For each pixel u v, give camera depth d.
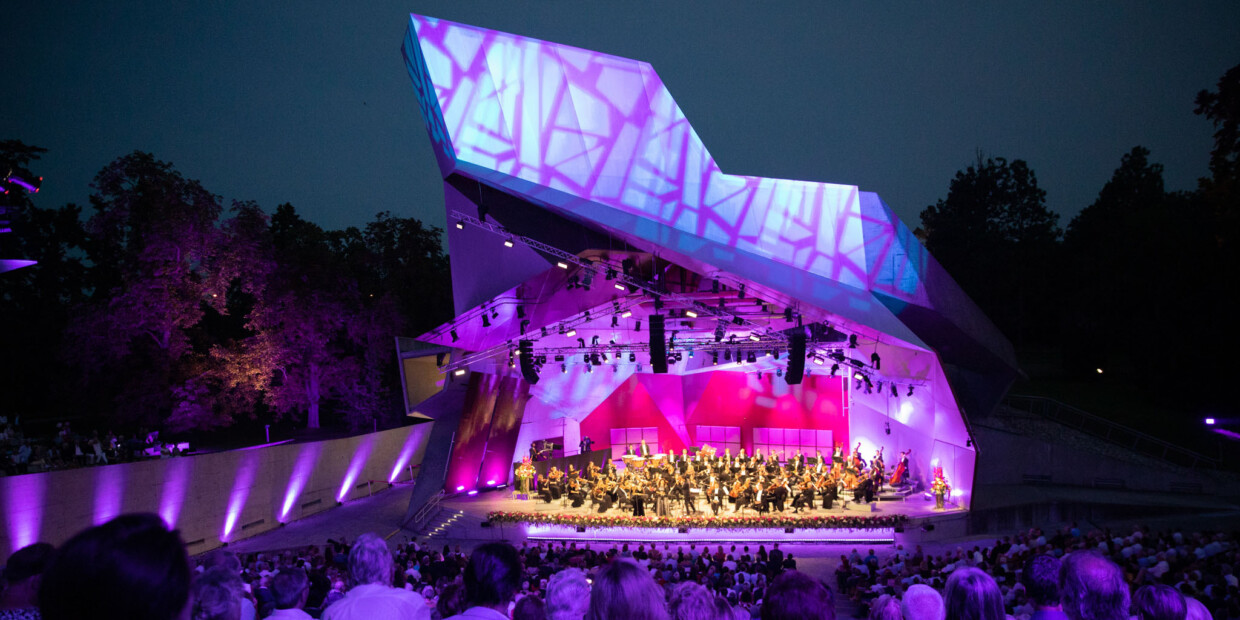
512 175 28.66
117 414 35.38
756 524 29.42
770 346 33.72
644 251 28.36
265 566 18.00
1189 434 36.81
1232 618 11.47
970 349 35.72
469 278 31.12
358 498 39.22
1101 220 54.69
